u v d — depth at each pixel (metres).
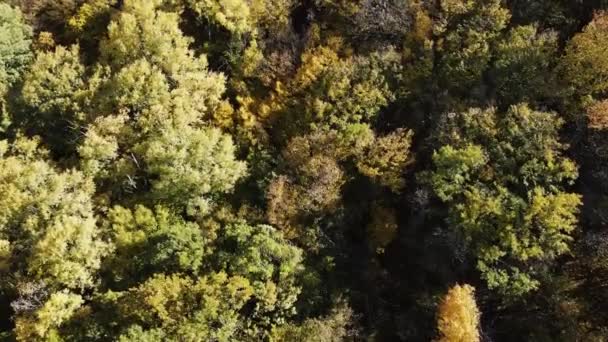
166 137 50.12
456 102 48.62
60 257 45.44
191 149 50.34
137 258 46.50
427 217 47.31
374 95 50.31
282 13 57.03
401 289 48.09
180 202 51.09
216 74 56.72
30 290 44.78
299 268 44.72
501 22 50.50
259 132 54.09
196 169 50.41
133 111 55.12
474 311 39.84
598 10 49.44
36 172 49.84
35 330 42.75
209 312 40.72
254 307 43.53
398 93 51.75
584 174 45.53
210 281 42.25
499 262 42.53
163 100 53.56
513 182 43.28
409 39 53.56
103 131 51.69
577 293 42.69
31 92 55.44
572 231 43.53
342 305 45.19
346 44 54.91
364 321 46.38
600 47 45.53
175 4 59.44
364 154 48.47
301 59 54.50
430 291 46.06
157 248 45.34
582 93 46.88
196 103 54.00
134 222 49.00
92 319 43.22
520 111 44.84
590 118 44.03
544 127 44.19
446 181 44.12
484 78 49.97
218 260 44.53
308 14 57.41
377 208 49.38
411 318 46.03
